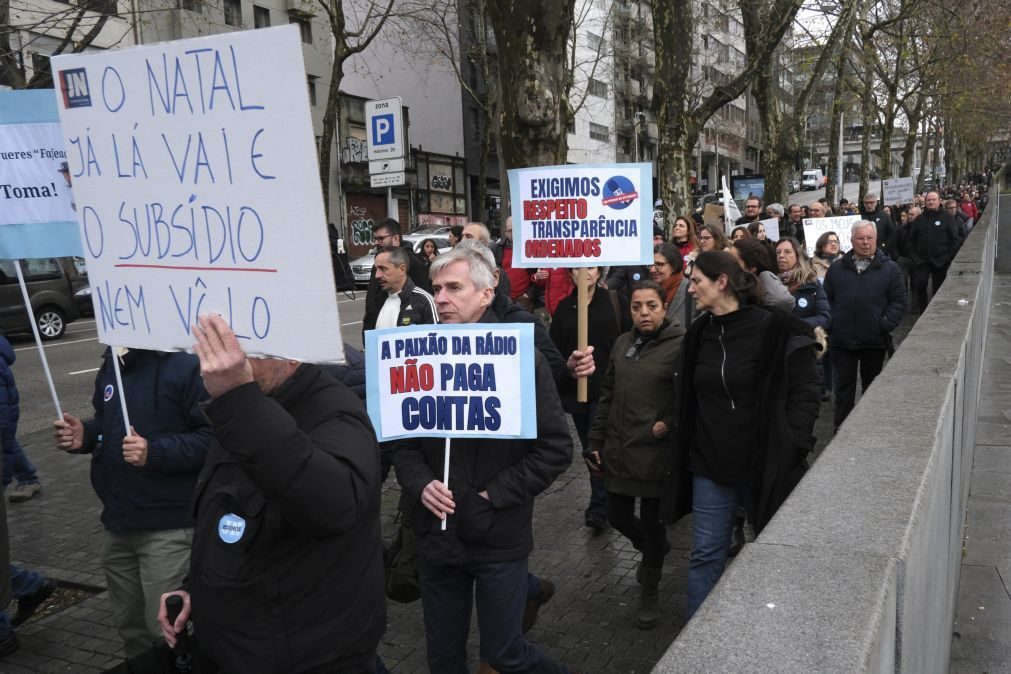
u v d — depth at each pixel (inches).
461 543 117.2
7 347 240.4
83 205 79.2
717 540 146.8
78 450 137.6
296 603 75.6
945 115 1587.1
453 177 1777.8
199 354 66.1
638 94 2107.5
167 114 71.8
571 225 192.2
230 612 75.9
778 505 136.6
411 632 164.7
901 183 789.2
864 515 77.4
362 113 1549.0
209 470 81.0
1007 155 3193.9
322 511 69.2
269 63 66.0
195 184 71.6
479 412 116.3
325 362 68.0
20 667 157.6
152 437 131.5
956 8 930.1
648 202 188.5
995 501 206.8
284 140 66.7
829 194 1112.8
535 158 319.0
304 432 73.4
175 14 911.7
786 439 136.9
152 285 76.4
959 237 521.0
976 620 151.4
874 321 272.5
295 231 67.8
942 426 109.1
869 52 1034.7
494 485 115.9
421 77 1664.6
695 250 313.7
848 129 2326.5
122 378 134.5
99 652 163.0
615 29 1763.0
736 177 1716.3
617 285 281.4
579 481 256.1
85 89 76.0
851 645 53.9
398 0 1393.9
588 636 160.1
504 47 314.0
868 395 126.7
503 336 115.8
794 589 62.4
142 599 141.3
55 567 204.4
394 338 119.6
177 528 133.4
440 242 981.8
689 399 149.5
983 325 359.3
